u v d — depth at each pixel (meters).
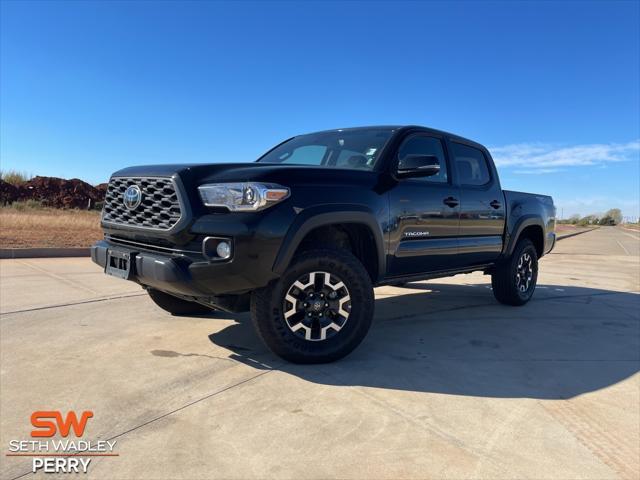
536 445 2.40
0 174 26.30
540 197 6.25
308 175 3.37
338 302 3.47
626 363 3.74
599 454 2.34
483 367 3.54
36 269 7.63
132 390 2.92
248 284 3.09
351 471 2.11
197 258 3.11
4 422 2.49
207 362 3.44
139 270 3.32
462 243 4.76
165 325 4.41
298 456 2.22
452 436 2.46
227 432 2.44
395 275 4.12
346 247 3.93
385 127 4.45
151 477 2.04
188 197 3.11
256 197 3.04
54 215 18.88
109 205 3.83
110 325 4.38
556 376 3.41
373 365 3.48
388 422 2.59
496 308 5.76
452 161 4.76
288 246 3.12
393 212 3.90
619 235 39.19
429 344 4.09
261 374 3.23
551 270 10.53
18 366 3.27
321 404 2.79
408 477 2.08
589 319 5.29
